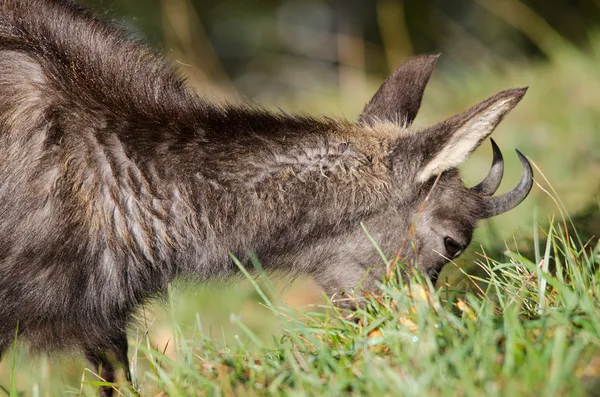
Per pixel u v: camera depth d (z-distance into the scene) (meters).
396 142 9.97
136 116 9.62
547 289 8.91
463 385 6.68
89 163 9.34
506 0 28.78
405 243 10.21
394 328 7.96
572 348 6.92
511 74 23.00
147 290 10.04
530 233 12.62
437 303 8.11
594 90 19.53
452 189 10.23
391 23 30.62
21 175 9.16
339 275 10.42
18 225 9.14
